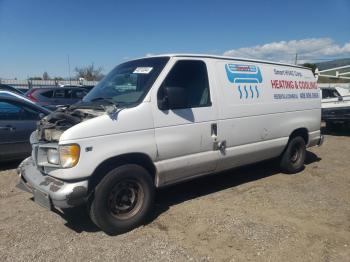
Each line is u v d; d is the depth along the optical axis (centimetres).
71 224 466
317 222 469
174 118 473
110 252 394
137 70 500
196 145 500
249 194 578
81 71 5397
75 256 386
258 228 448
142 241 418
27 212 506
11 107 729
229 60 560
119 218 435
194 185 623
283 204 533
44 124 464
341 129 1346
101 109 443
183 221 472
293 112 664
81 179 404
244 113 561
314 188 612
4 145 711
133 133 436
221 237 425
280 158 686
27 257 385
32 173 459
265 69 617
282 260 377
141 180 447
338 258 381
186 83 495
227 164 555
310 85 714
